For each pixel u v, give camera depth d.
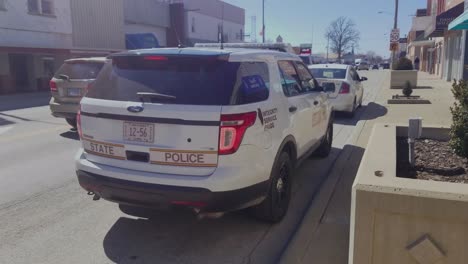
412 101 14.80
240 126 3.69
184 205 3.70
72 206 5.14
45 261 3.83
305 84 5.98
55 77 9.93
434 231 2.60
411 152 4.23
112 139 4.00
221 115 3.62
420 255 2.64
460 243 2.55
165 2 47.47
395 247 2.70
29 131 10.21
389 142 4.11
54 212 4.95
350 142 8.43
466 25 12.25
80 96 9.58
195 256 3.92
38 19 26.12
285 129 4.60
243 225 4.57
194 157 3.69
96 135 4.12
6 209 5.04
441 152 4.71
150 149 3.79
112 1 32.75
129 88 3.99
